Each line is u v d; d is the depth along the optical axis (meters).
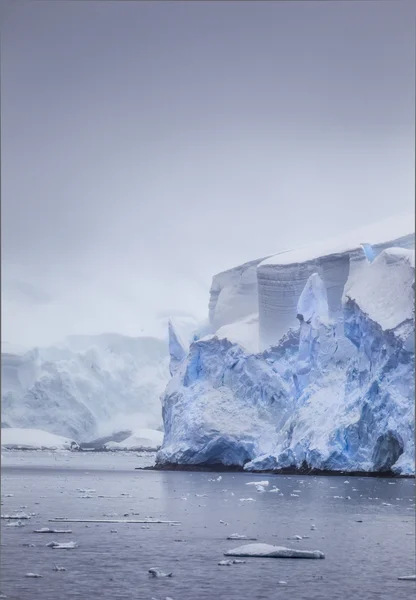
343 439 92.56
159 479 95.31
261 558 29.73
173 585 24.16
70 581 24.67
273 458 102.69
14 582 24.42
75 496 66.00
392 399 87.00
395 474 87.31
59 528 40.25
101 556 30.09
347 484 79.38
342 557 30.27
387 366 88.44
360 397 92.38
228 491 72.00
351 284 102.00
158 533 38.28
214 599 22.11
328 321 103.88
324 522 44.19
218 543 34.47
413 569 27.39
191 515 48.41
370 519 46.03
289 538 36.66
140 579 25.12
